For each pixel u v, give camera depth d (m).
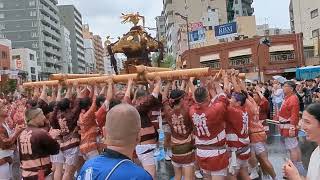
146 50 16.09
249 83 22.58
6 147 7.82
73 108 9.30
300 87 22.28
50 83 12.27
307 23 72.12
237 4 110.25
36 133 7.00
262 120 14.64
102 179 3.31
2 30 119.56
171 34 102.31
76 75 11.68
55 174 9.37
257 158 9.62
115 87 9.89
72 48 163.25
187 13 101.06
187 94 8.70
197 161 8.11
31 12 119.00
